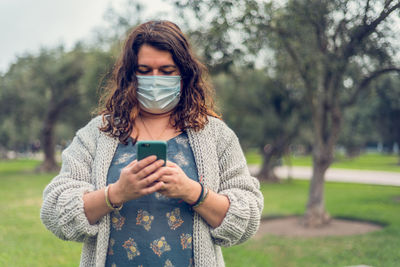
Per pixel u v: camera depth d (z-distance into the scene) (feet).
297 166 100.32
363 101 34.35
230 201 4.37
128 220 4.33
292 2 17.97
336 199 40.24
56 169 72.13
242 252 19.67
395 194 43.78
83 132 4.87
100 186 4.41
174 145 4.68
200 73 4.88
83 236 4.36
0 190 44.21
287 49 20.99
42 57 67.72
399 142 59.11
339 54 19.51
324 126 26.23
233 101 46.39
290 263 17.93
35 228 24.53
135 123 4.78
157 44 4.49
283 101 42.14
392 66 20.95
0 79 68.08
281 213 31.48
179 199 4.41
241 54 19.60
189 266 4.38
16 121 71.67
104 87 5.48
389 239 22.39
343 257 18.93
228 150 4.83
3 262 17.46
